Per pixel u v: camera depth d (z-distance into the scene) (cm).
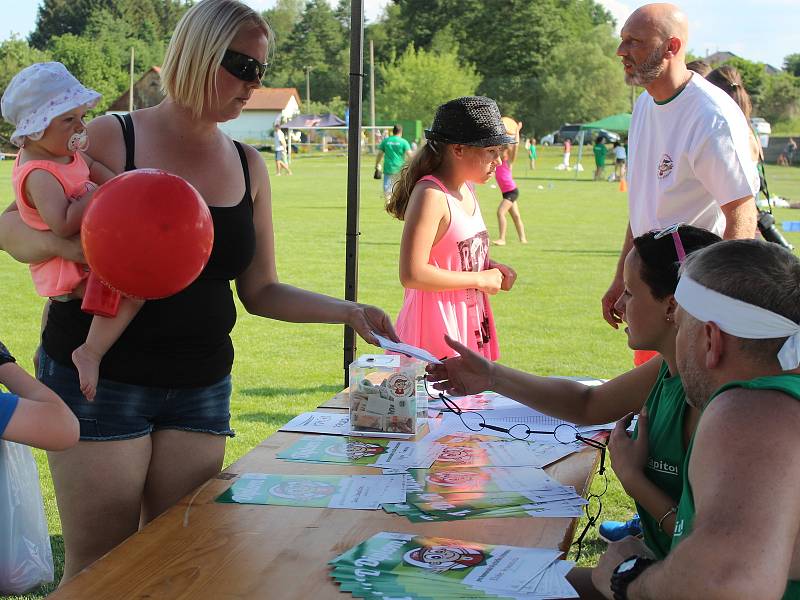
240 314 899
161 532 200
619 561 195
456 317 375
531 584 175
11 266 1188
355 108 388
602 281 1095
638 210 408
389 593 171
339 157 6025
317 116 7156
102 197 196
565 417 278
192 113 257
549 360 713
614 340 787
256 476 238
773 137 4641
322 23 10838
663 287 218
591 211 2133
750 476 143
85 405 245
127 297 230
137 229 192
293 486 230
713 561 139
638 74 378
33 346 736
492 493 227
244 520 207
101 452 246
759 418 148
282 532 201
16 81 240
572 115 7744
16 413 201
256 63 250
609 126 5244
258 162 280
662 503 206
